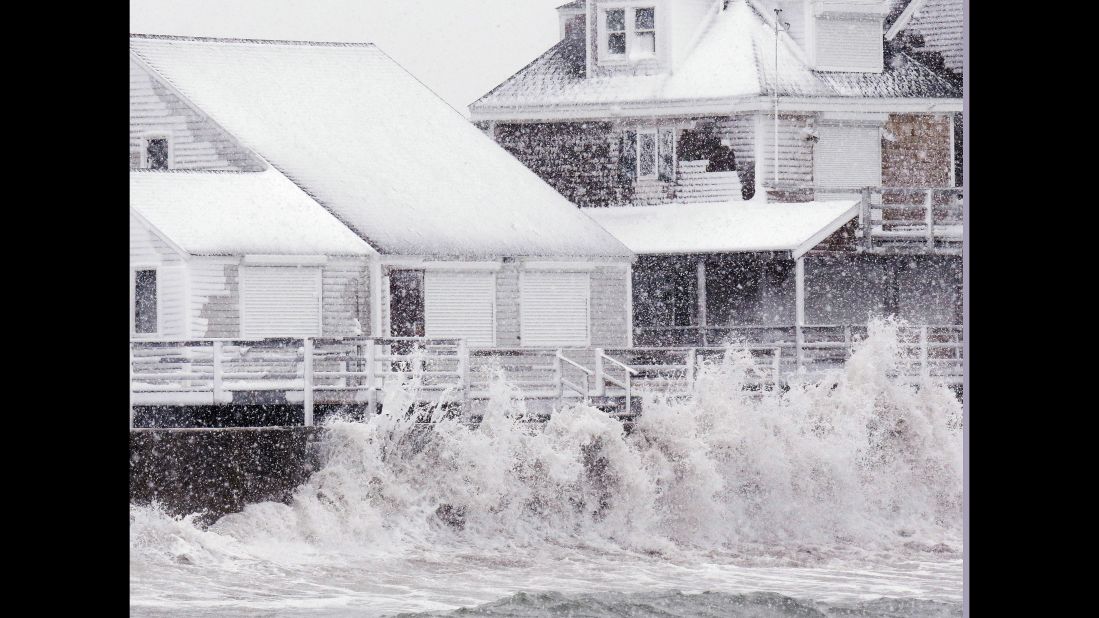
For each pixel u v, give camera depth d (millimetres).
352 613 74000
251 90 151875
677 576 92125
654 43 177500
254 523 86688
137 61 146375
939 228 168250
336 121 153500
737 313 164875
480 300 140875
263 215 131250
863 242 163125
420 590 81875
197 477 85250
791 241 159125
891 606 82125
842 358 152250
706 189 173375
